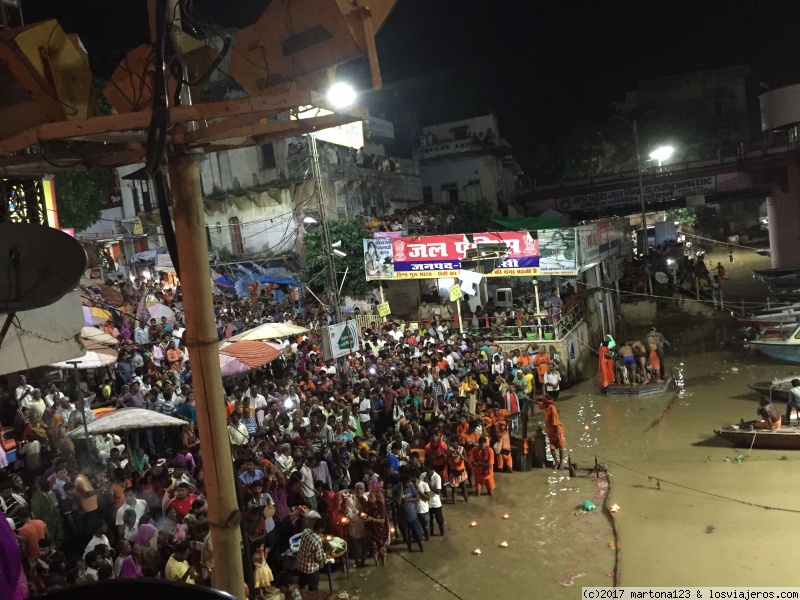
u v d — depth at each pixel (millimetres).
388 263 24219
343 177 30953
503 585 11023
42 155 3590
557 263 22828
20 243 3633
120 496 10180
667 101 59094
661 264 36844
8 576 2443
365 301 28094
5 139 2959
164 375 16391
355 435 15062
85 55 3146
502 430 16375
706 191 39375
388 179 35344
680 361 26250
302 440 13242
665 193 40281
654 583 10680
